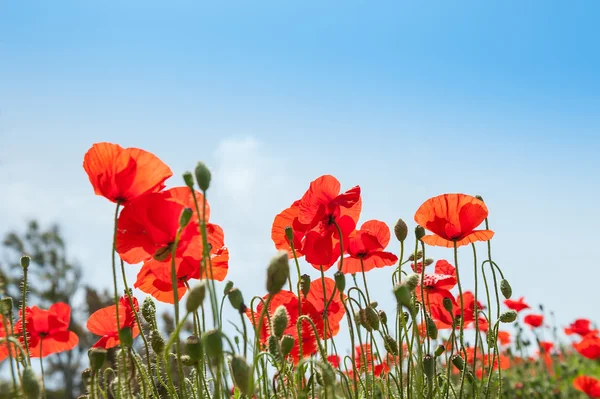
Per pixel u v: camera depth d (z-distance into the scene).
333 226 0.94
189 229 0.81
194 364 0.80
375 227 1.01
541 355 1.93
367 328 0.89
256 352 0.78
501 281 0.95
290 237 0.90
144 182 0.83
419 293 1.01
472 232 0.92
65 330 0.99
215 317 0.77
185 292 0.90
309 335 0.92
